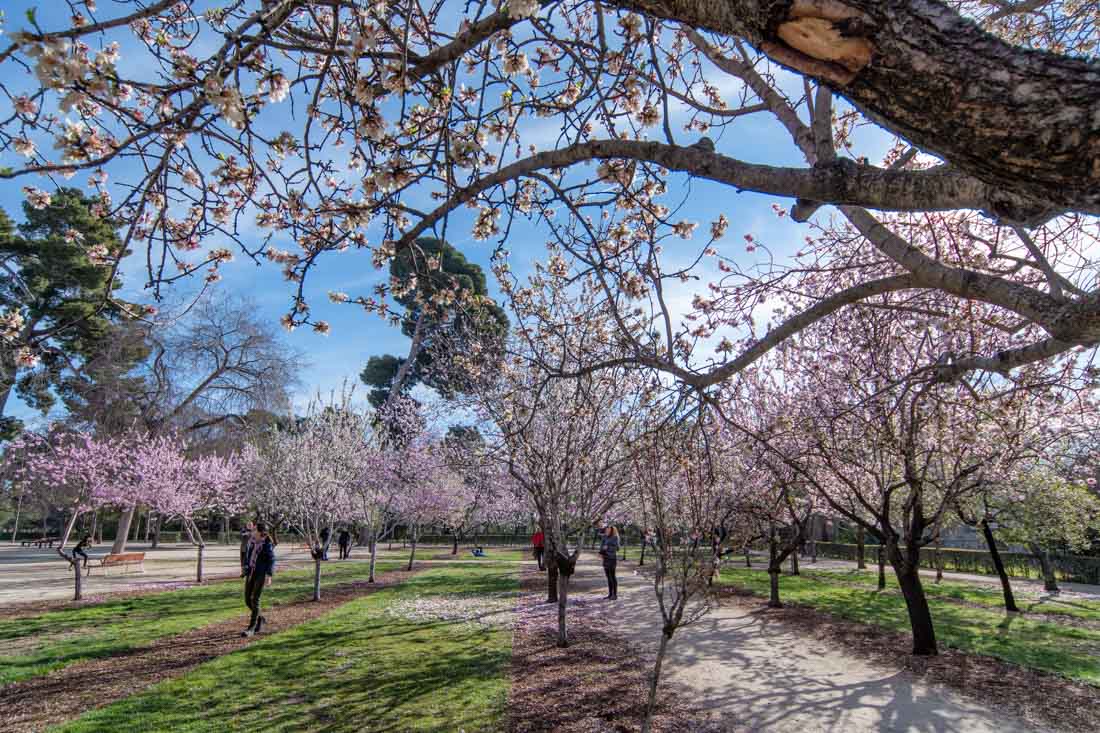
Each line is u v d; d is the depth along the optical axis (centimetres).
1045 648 955
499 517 3022
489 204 357
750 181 219
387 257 407
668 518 647
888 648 954
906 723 614
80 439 2142
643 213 398
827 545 3306
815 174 206
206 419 2778
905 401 770
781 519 1375
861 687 739
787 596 1555
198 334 2581
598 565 2570
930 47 124
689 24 158
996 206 184
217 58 254
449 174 296
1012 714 644
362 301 456
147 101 350
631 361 351
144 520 4831
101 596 1474
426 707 625
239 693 660
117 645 897
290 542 4241
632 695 689
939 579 2077
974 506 1411
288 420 2820
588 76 304
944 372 366
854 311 745
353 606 1305
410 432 2345
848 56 132
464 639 960
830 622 1179
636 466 588
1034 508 1400
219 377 2706
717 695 701
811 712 646
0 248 2017
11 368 1709
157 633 989
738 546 656
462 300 545
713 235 424
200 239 374
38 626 1060
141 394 2453
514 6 246
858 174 202
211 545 4312
